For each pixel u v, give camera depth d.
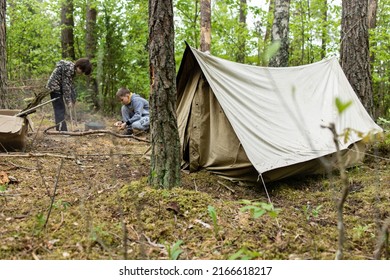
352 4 5.16
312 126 4.28
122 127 6.44
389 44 8.45
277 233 2.70
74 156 4.42
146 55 9.54
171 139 3.38
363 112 4.81
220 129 4.21
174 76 3.36
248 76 4.37
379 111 6.87
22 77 10.73
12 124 4.38
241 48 9.67
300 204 3.54
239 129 3.95
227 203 3.28
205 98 4.42
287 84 4.55
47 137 5.58
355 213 3.22
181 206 3.04
